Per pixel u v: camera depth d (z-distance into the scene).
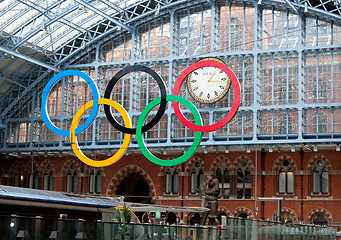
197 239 21.94
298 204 49.56
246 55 49.16
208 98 47.50
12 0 45.97
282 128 47.34
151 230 20.70
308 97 47.34
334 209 48.50
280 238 28.61
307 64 47.84
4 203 24.25
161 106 36.66
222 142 48.19
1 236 16.53
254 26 49.19
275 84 48.31
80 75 38.62
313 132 46.75
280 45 48.75
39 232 17.44
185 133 49.81
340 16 46.66
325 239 39.53
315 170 49.88
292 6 47.09
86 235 18.73
